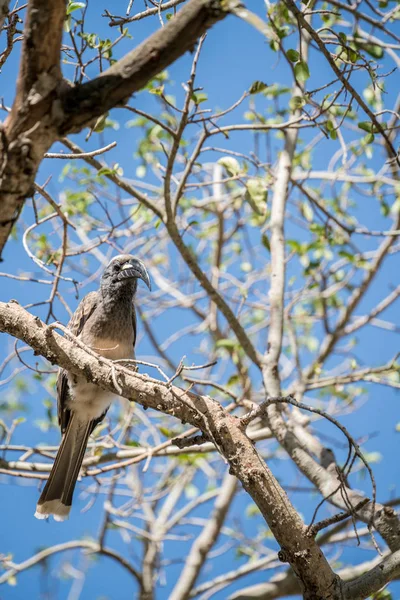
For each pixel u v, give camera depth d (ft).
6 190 16.34
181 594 40.16
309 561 20.36
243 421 20.98
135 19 26.55
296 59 26.35
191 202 44.34
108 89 16.17
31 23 15.70
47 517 31.32
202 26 16.07
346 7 20.56
